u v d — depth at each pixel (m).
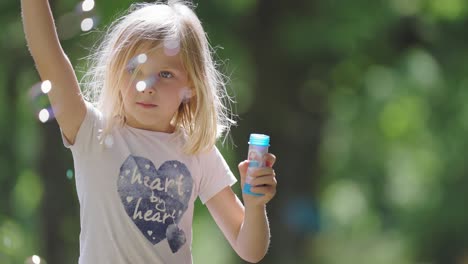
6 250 7.39
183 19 3.64
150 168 3.55
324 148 16.53
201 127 3.66
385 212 21.06
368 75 14.62
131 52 3.54
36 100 3.92
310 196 14.47
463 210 20.06
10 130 16.61
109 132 3.53
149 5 3.81
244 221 3.69
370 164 19.08
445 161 18.64
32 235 14.75
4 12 13.51
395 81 14.76
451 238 20.53
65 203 13.16
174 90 3.58
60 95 3.50
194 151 3.65
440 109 15.76
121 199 3.50
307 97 14.30
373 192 20.23
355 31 13.36
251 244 3.69
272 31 13.41
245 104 14.36
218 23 13.43
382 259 20.48
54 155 13.10
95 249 3.48
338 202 21.73
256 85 13.77
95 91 3.74
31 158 17.14
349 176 19.45
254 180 3.64
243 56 13.68
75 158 3.56
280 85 13.73
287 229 14.16
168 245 3.55
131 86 3.54
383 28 13.90
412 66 14.42
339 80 14.62
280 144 14.00
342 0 13.35
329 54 13.74
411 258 20.88
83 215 3.54
